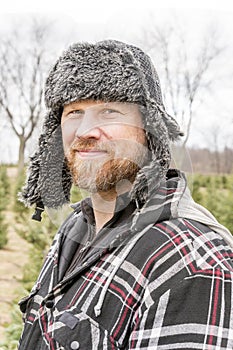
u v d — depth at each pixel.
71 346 1.18
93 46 1.26
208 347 1.08
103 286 1.20
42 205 1.56
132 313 1.16
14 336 3.79
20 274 7.89
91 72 1.21
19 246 9.56
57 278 1.40
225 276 1.13
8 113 17.77
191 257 1.15
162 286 1.13
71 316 1.21
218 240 1.23
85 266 1.25
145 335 1.12
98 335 1.17
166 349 1.10
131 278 1.17
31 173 1.50
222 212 7.11
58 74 1.27
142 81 1.22
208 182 10.05
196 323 1.10
